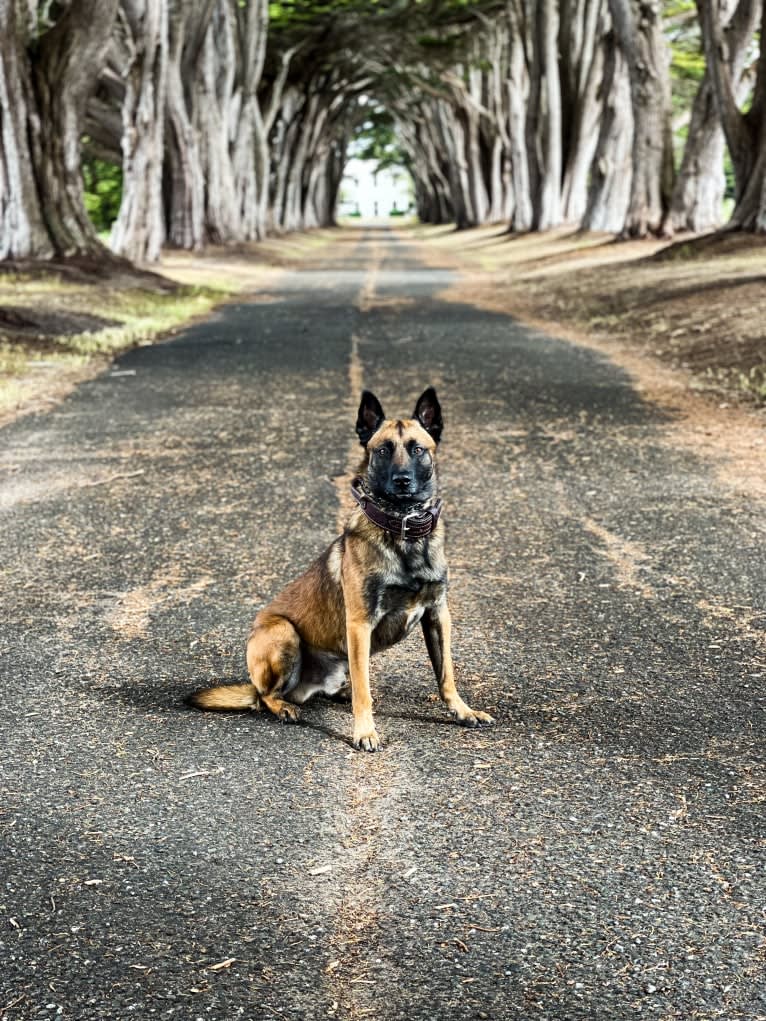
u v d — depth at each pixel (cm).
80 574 759
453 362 1702
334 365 1683
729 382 1447
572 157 5272
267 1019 322
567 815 432
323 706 553
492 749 492
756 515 870
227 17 4809
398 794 452
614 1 3678
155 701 554
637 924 362
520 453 1094
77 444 1159
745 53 3444
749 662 590
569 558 778
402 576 491
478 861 401
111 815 438
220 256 4381
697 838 413
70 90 2944
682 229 3753
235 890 385
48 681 581
